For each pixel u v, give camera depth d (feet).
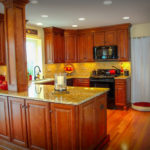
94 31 17.97
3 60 12.46
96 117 8.84
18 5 9.55
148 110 15.55
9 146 9.45
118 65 18.31
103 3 10.62
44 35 17.74
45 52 17.88
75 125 7.16
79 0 10.04
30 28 16.19
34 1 10.05
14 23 9.39
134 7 11.46
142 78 17.53
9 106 9.21
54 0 9.96
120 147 9.38
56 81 9.12
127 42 16.57
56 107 7.55
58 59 18.08
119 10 12.09
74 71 20.47
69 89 10.09
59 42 18.19
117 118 13.89
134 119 13.60
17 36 9.57
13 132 9.24
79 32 18.72
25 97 8.36
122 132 11.25
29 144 8.66
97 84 17.25
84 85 17.99
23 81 9.94
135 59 17.63
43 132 8.07
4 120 9.55
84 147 7.72
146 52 17.15
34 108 8.25
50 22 15.28
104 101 9.78
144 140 10.13
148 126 12.16
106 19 14.55
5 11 9.68
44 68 17.90
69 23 15.78
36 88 10.82
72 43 18.85
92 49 18.22
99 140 9.27
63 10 11.87
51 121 7.77
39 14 12.76
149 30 16.78
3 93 9.29
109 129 11.75
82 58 18.78
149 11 12.40
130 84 17.83
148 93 17.40
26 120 8.61
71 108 7.17
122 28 16.62
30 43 16.96
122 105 16.11
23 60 9.94
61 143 7.59
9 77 9.98
